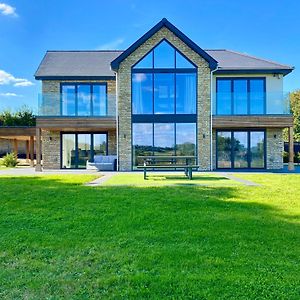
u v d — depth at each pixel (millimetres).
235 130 20828
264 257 4352
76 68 22094
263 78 20922
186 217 6426
